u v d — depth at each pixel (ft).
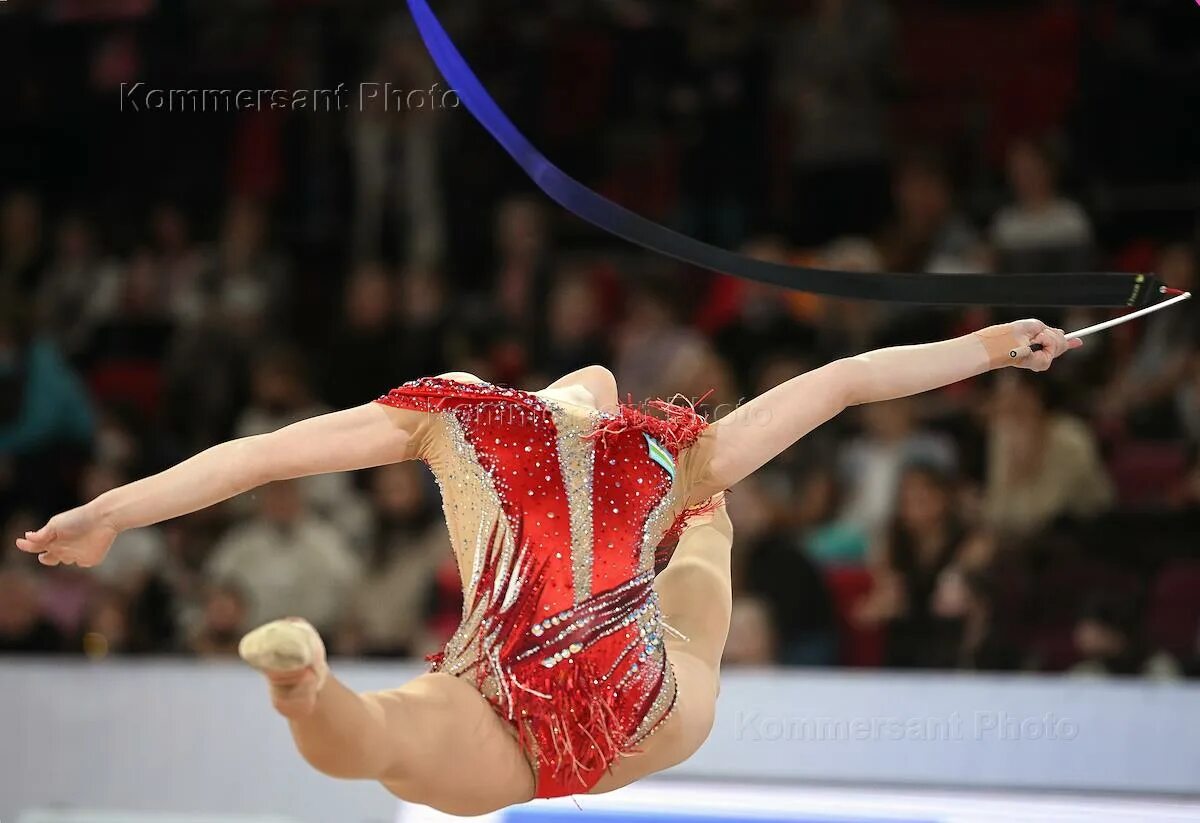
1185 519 53.62
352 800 36.50
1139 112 69.46
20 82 76.02
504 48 73.56
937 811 33.81
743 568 52.60
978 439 57.67
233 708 38.65
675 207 71.87
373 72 73.36
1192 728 35.73
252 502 58.95
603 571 22.43
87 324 70.49
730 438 23.70
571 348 64.75
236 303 69.26
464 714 20.94
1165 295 23.80
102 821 37.09
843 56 71.36
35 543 21.03
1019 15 72.33
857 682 37.68
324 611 56.44
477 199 72.74
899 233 67.10
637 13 73.61
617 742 21.94
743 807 33.76
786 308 64.13
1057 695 36.86
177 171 74.69
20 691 39.55
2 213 73.61
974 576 51.49
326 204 72.95
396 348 65.72
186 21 75.46
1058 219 63.46
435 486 59.67
